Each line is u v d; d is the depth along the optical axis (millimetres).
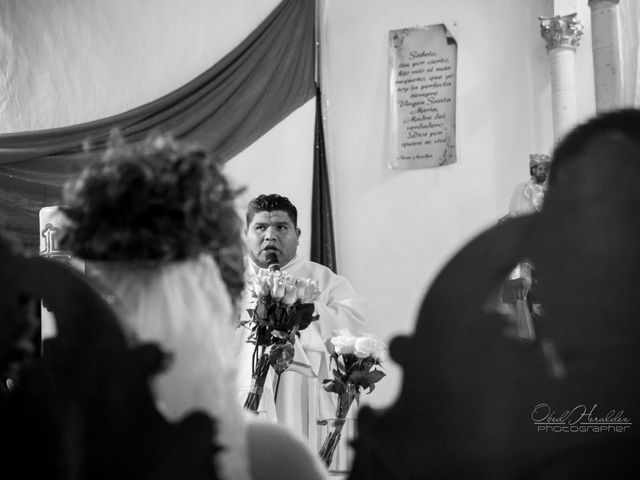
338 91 8539
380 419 1509
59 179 8242
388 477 1497
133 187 1659
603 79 7477
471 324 1483
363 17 8570
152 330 1668
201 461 1508
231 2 8758
